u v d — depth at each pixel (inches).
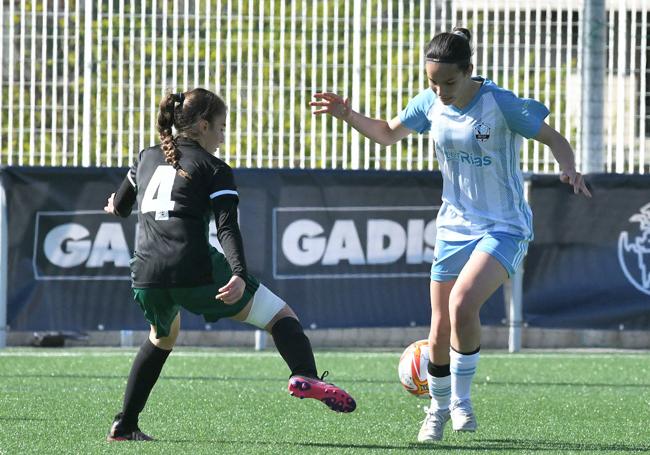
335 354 1334.9
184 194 628.7
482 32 1369.3
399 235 1304.1
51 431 725.9
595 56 1358.3
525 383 1085.8
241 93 1355.8
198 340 1355.8
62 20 1346.0
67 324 1280.8
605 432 762.2
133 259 647.1
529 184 1315.2
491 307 1339.8
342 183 1298.0
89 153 1350.9
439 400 711.7
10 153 1350.9
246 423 782.5
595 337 1355.8
